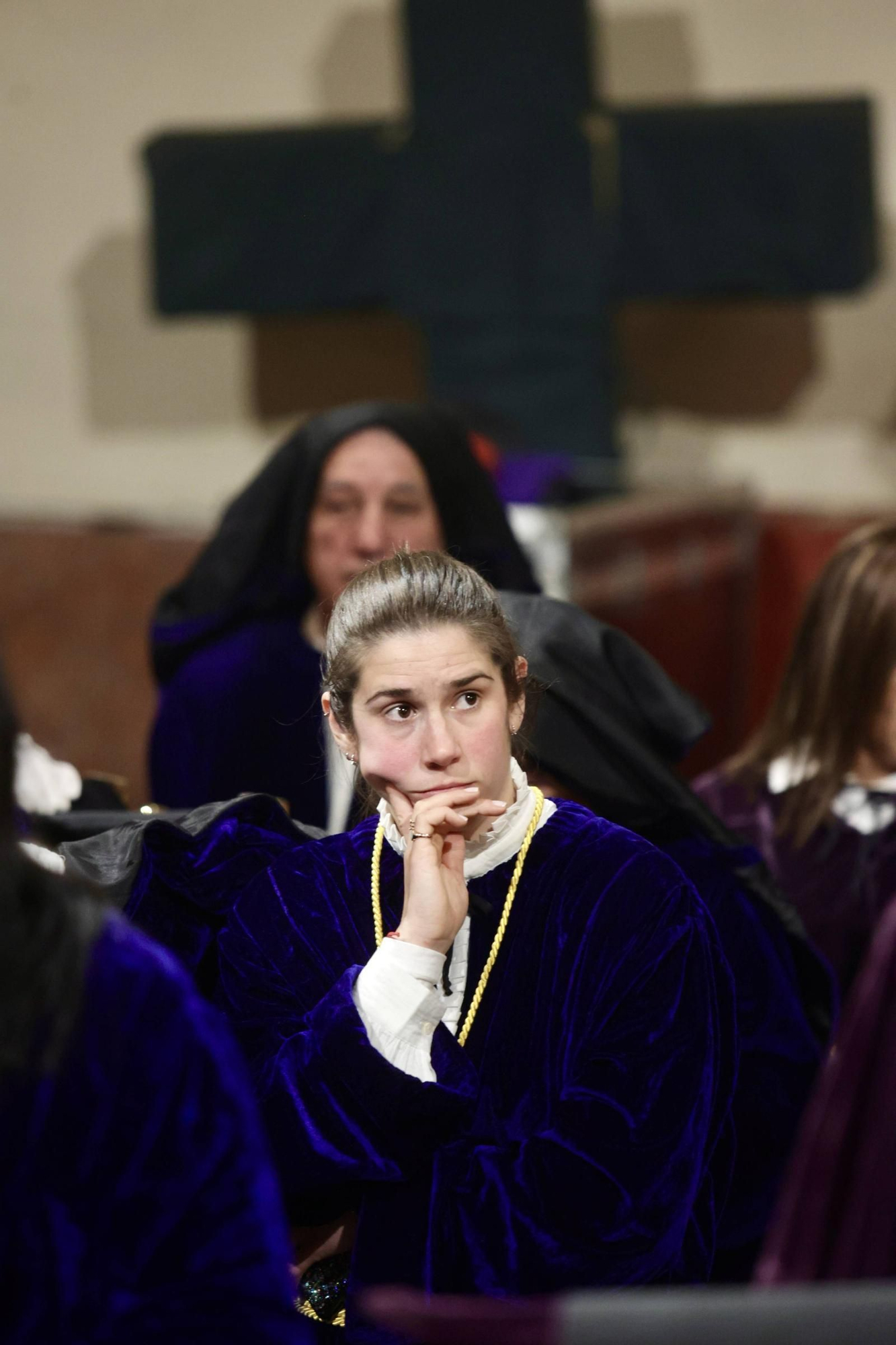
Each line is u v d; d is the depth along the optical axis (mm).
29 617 22438
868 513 24641
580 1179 6340
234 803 7902
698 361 30578
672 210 27094
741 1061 8078
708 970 6734
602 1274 6301
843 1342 4336
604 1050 6574
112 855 7578
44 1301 4633
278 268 27516
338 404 30828
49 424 30953
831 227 26984
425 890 6574
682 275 27281
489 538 12258
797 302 29984
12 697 4855
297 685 11961
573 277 27234
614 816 8523
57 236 30359
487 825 6875
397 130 27234
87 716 22422
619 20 29453
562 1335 4344
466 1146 6535
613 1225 6305
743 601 23938
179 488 31062
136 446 30969
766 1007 8227
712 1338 4332
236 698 11977
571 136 26906
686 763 23328
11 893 4695
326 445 11898
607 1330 4332
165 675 12539
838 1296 4410
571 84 26797
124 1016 4758
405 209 27250
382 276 27578
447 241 27266
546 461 22750
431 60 26875
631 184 27031
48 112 29953
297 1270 6973
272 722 11953
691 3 29328
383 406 12086
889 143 29266
